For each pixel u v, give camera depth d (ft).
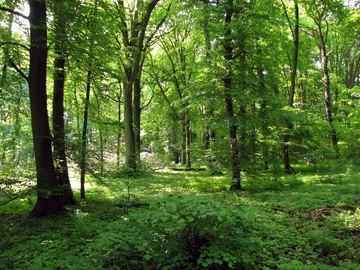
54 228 22.68
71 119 38.27
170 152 110.01
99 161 32.37
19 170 32.53
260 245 15.30
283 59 65.57
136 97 70.85
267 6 41.47
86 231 21.26
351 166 50.78
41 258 16.87
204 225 14.11
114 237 13.70
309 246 17.65
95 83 32.19
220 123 37.73
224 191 38.24
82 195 34.55
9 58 27.12
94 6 30.35
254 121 37.06
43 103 26.63
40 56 26.11
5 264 16.12
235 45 37.65
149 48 74.74
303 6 59.00
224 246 14.01
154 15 68.23
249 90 39.55
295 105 68.39
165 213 13.73
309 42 65.05
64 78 30.99
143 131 111.55
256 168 39.24
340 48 91.35
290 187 39.14
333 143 63.82
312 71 85.10
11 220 24.93
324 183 40.86
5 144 37.55
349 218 21.52
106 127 38.75
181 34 79.10
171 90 88.07
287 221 22.66
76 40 27.22
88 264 14.12
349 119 66.18
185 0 48.49
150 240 14.26
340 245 17.02
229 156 40.11
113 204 30.96
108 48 31.35
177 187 42.42
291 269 14.17
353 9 57.57
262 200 30.83
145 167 63.62
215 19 39.83
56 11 25.43
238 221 14.90
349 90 66.28
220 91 38.63
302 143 54.49
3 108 36.76
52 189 25.88
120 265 14.53
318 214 24.11
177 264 13.75
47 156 26.63
